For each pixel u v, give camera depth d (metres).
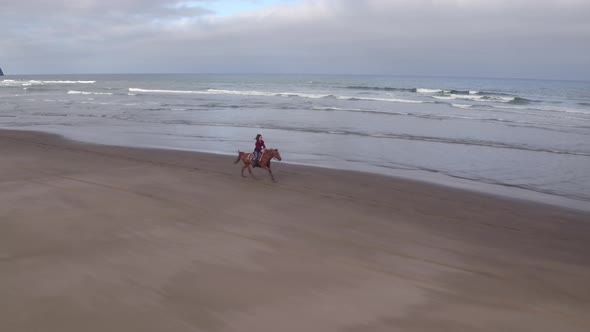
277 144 20.98
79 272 6.80
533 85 116.12
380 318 5.83
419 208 11.20
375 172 15.38
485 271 7.46
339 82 117.19
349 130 25.38
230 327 5.46
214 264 7.30
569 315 6.06
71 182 12.54
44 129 25.19
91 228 8.80
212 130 25.20
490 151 19.59
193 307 5.90
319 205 11.16
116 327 5.36
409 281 6.97
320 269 7.29
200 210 10.32
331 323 5.66
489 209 11.26
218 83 107.31
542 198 12.48
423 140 22.23
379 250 8.27
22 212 9.64
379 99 49.19
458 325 5.73
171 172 14.44
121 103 43.19
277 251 7.99
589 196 12.80
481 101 48.69
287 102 44.53
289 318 5.73
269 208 10.74
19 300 5.89
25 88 72.25
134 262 7.25
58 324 5.37
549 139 22.81
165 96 54.53
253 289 6.50
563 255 8.30
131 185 12.45
